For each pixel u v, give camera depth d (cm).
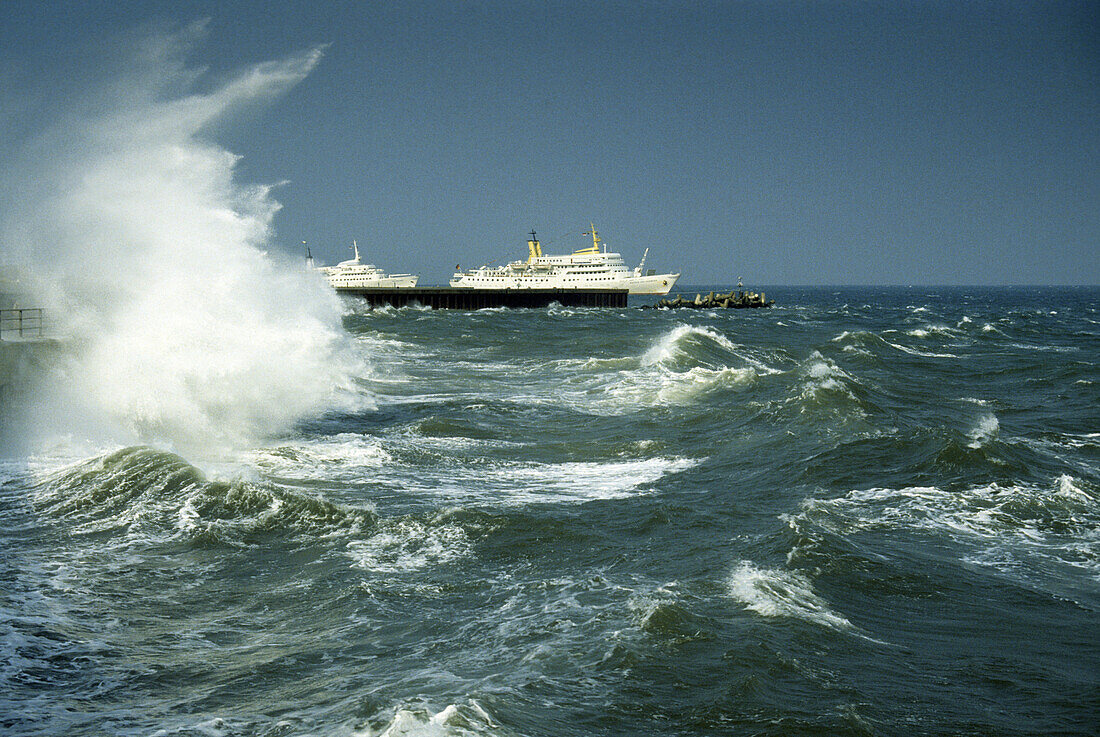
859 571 1204
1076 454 2042
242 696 852
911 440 1959
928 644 998
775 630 999
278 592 1128
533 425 2359
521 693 841
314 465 1820
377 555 1262
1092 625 1062
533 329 6694
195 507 1427
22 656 923
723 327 7500
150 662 925
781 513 1496
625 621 1013
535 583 1161
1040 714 845
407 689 854
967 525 1445
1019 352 5116
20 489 1513
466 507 1497
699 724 802
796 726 800
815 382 2695
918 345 5469
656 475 1802
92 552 1254
